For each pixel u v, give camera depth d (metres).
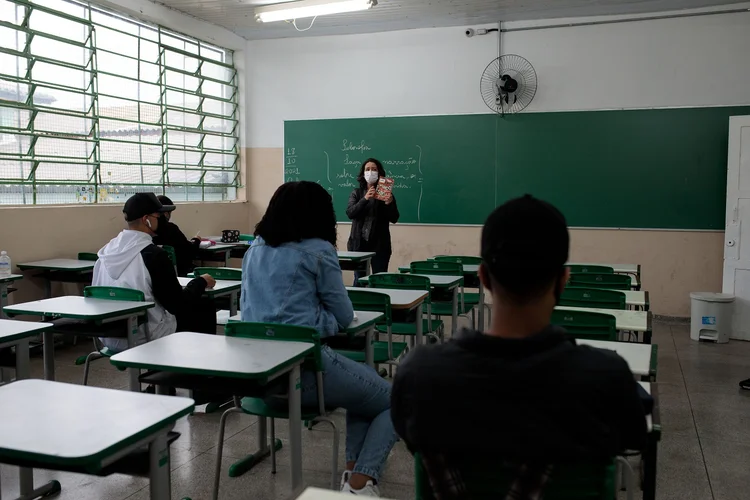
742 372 4.17
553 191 6.20
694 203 5.80
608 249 6.08
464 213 6.49
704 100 5.70
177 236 5.00
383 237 5.68
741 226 5.18
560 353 0.92
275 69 7.06
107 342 3.04
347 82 6.80
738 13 5.55
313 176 7.00
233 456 2.72
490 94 6.31
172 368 1.73
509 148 6.29
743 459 2.75
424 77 6.52
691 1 5.63
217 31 6.71
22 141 4.70
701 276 5.83
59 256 4.93
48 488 2.34
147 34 5.95
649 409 1.43
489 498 0.96
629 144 5.94
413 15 6.20
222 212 6.86
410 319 3.28
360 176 5.74
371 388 2.12
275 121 7.12
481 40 6.31
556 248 0.95
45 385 1.57
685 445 2.90
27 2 4.64
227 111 7.16
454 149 6.46
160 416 1.35
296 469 1.96
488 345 0.94
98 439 1.22
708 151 5.72
